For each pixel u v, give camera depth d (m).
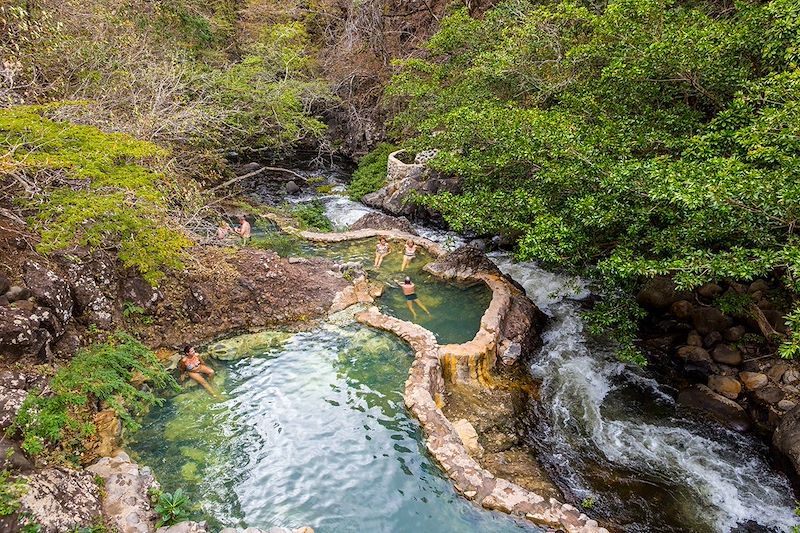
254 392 8.51
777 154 6.28
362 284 11.98
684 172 6.79
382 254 13.32
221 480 6.73
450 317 10.95
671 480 7.57
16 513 4.95
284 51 19.23
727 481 7.51
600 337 11.05
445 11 22.02
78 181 7.75
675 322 10.77
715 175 6.34
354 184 20.34
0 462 5.49
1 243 7.82
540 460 7.90
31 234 7.79
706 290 10.68
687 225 7.49
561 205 9.94
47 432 6.16
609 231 9.29
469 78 14.78
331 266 12.50
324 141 23.59
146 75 12.41
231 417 7.91
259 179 21.17
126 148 7.32
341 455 7.29
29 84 9.20
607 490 7.37
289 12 23.36
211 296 10.27
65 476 5.75
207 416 7.90
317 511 6.37
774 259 6.19
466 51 16.55
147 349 8.71
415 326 10.20
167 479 6.67
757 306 9.17
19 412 6.10
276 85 17.22
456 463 7.05
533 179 10.45
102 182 7.10
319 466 7.08
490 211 10.59
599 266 8.12
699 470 7.73
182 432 7.53
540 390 9.48
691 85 9.56
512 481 7.24
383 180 19.73
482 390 9.06
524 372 9.86
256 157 23.33
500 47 13.70
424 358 9.09
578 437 8.42
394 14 24.62
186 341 9.66
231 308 10.39
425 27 24.02
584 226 8.98
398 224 16.06
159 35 15.70
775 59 8.23
